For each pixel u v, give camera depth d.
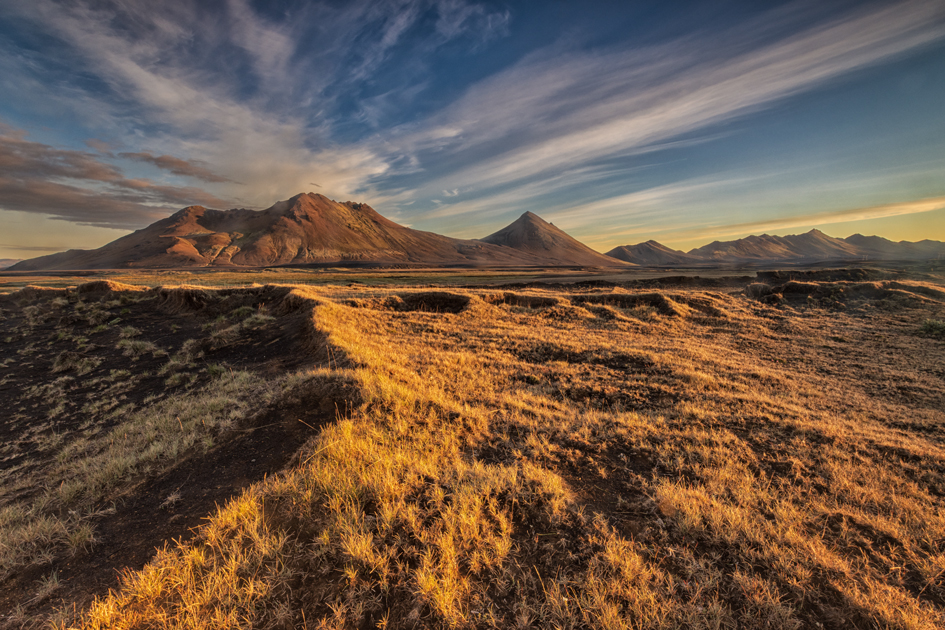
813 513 5.63
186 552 4.31
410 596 3.71
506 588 3.88
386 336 18.92
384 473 5.60
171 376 13.80
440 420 8.26
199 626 3.37
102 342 18.31
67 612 3.71
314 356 13.78
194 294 24.47
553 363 15.40
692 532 4.80
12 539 4.89
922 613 3.70
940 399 13.35
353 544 4.16
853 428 9.70
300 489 5.27
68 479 7.09
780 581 4.05
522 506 5.16
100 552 4.66
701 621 3.50
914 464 7.79
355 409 8.26
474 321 24.22
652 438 8.27
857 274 48.25
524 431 8.21
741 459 7.56
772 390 13.26
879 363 18.05
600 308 28.33
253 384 11.34
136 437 8.72
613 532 4.77
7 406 12.02
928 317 26.95
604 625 3.40
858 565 4.48
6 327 20.66
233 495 5.66
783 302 34.41
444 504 5.05
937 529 5.33
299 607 3.61
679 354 17.27
